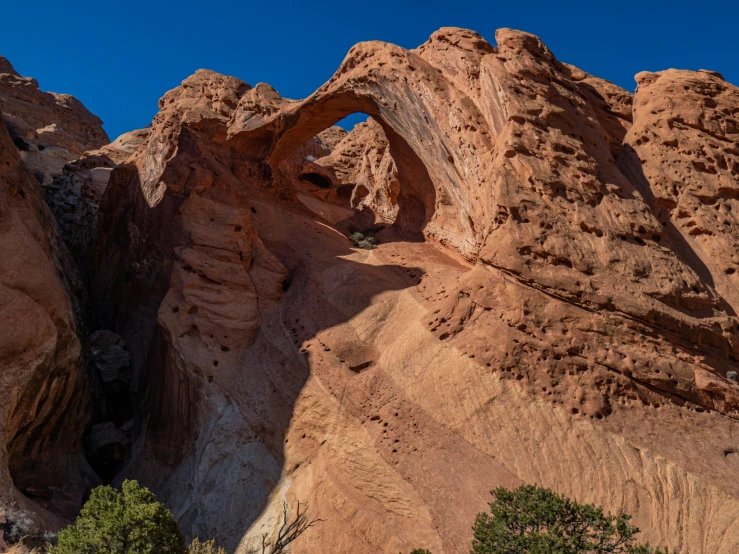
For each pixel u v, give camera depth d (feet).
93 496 43.62
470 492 52.26
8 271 61.52
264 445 66.59
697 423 55.42
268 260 87.71
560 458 52.80
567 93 78.38
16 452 62.59
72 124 240.12
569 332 59.62
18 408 59.36
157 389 77.82
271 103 107.55
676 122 78.64
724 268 68.28
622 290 60.95
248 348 76.95
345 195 154.61
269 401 69.36
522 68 77.71
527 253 63.62
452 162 86.28
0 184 68.13
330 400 65.00
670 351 59.00
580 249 63.52
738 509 48.01
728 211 72.74
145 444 75.66
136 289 95.04
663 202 73.15
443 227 95.45
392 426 59.62
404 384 62.54
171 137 104.47
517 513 42.78
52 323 63.77
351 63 100.12
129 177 111.34
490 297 63.67
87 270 113.09
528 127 72.33
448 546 49.39
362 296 77.56
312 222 103.71
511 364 58.85
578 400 55.93
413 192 105.91
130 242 101.60
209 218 88.12
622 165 77.82
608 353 58.23
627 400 56.34
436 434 57.21
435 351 63.36
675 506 49.11
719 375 58.95
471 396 58.34
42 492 63.62
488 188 71.77
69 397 68.44
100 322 102.94
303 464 63.26
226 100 111.96
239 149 109.29
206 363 74.43
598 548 40.06
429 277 79.56
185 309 78.59
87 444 77.36
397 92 91.61
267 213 100.94
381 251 92.79
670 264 64.34
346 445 60.85
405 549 50.80
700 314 61.98
